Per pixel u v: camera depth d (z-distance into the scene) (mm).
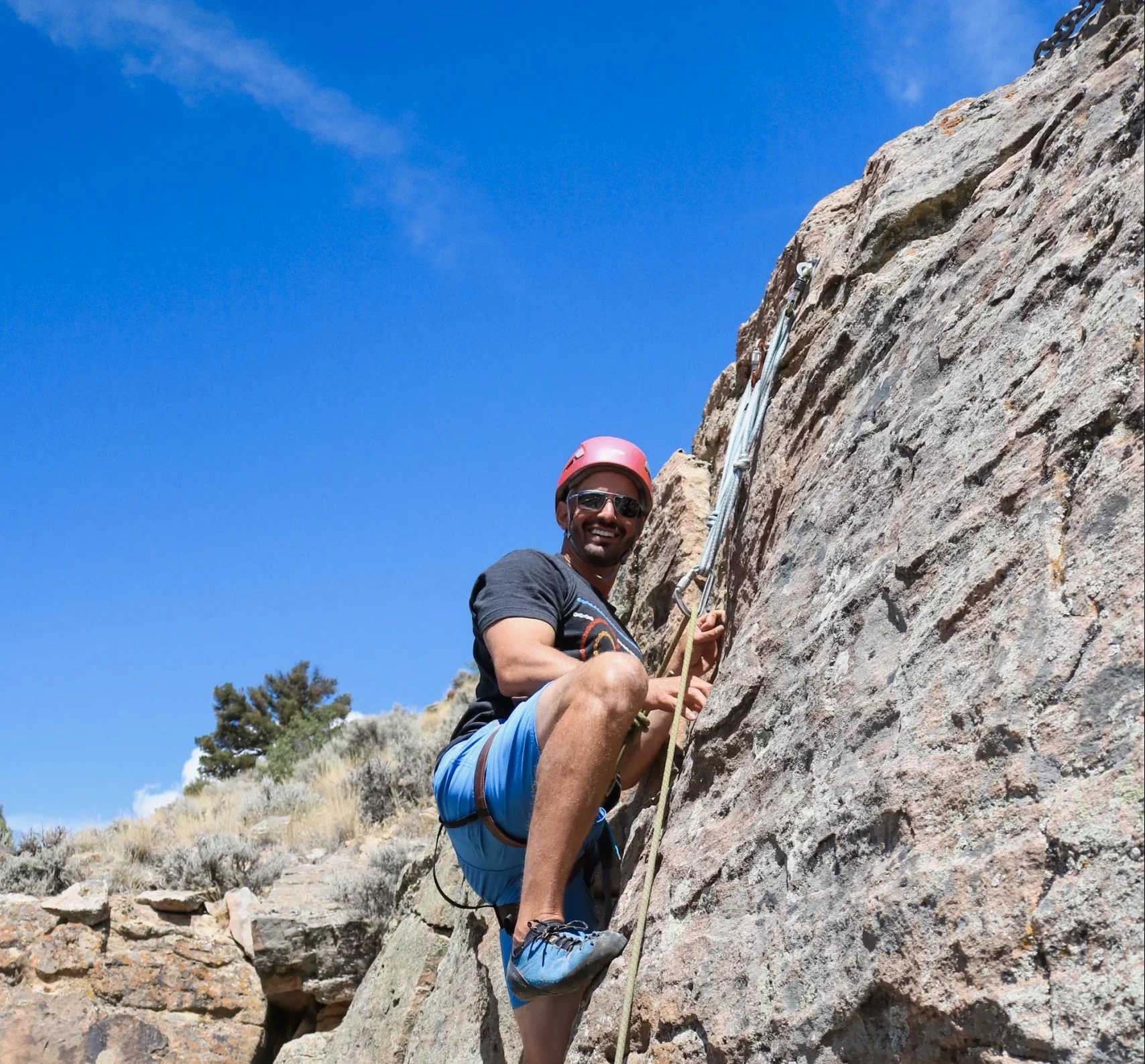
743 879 2533
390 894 10969
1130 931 1462
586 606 3348
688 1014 2441
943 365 2688
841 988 1982
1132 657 1653
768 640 2957
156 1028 10453
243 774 24109
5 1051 9938
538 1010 3268
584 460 3771
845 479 2961
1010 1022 1576
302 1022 11000
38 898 11008
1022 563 2008
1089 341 2080
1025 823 1709
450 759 3256
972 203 3084
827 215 4305
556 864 2723
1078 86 2695
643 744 3430
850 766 2281
